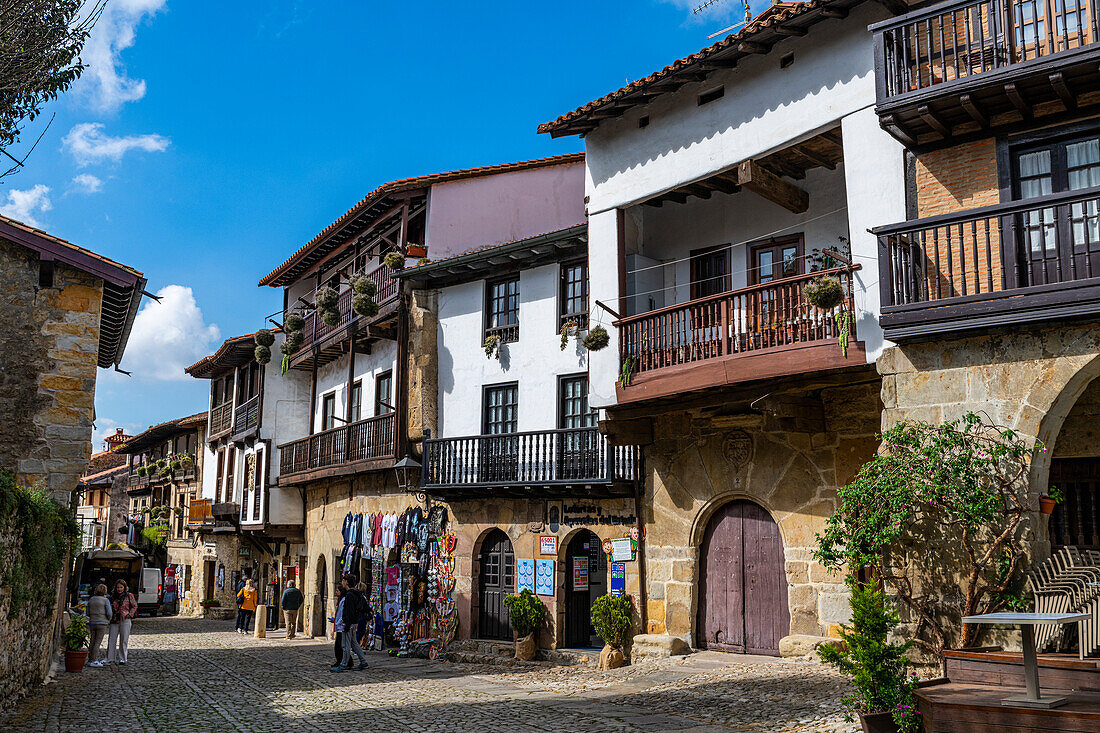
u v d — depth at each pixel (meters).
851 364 10.92
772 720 9.77
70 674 15.28
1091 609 7.82
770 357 11.76
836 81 11.64
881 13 11.22
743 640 14.03
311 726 10.57
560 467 17.20
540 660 17.11
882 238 9.98
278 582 29.97
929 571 9.32
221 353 31.73
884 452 9.86
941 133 10.27
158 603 38.44
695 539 14.82
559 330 18.58
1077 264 9.45
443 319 21.25
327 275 27.89
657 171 14.14
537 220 21.84
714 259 15.28
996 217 9.24
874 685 8.52
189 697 12.97
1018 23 10.38
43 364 13.79
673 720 10.34
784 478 13.58
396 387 21.55
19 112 10.41
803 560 13.20
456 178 21.50
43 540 12.12
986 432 9.16
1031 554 8.77
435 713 11.44
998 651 8.47
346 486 24.59
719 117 13.26
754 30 12.09
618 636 15.43
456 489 18.92
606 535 16.53
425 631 19.88
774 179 13.29
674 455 15.27
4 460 13.38
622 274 14.67
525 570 18.03
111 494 51.53
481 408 19.95
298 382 29.55
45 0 10.18
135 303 15.28
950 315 9.29
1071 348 8.81
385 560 21.78
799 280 11.62
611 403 14.36
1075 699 7.20
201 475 39.09
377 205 22.69
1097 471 11.52
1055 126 9.63
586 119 15.05
